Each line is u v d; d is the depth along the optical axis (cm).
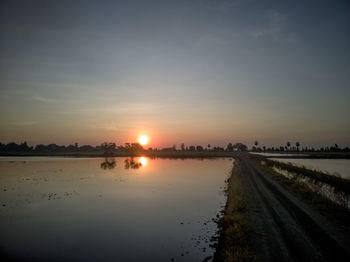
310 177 3334
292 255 959
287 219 1423
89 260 1143
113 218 1808
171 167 6209
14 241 1383
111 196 2612
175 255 1177
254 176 3572
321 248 1013
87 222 1722
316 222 1346
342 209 1616
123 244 1323
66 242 1359
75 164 7025
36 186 3250
